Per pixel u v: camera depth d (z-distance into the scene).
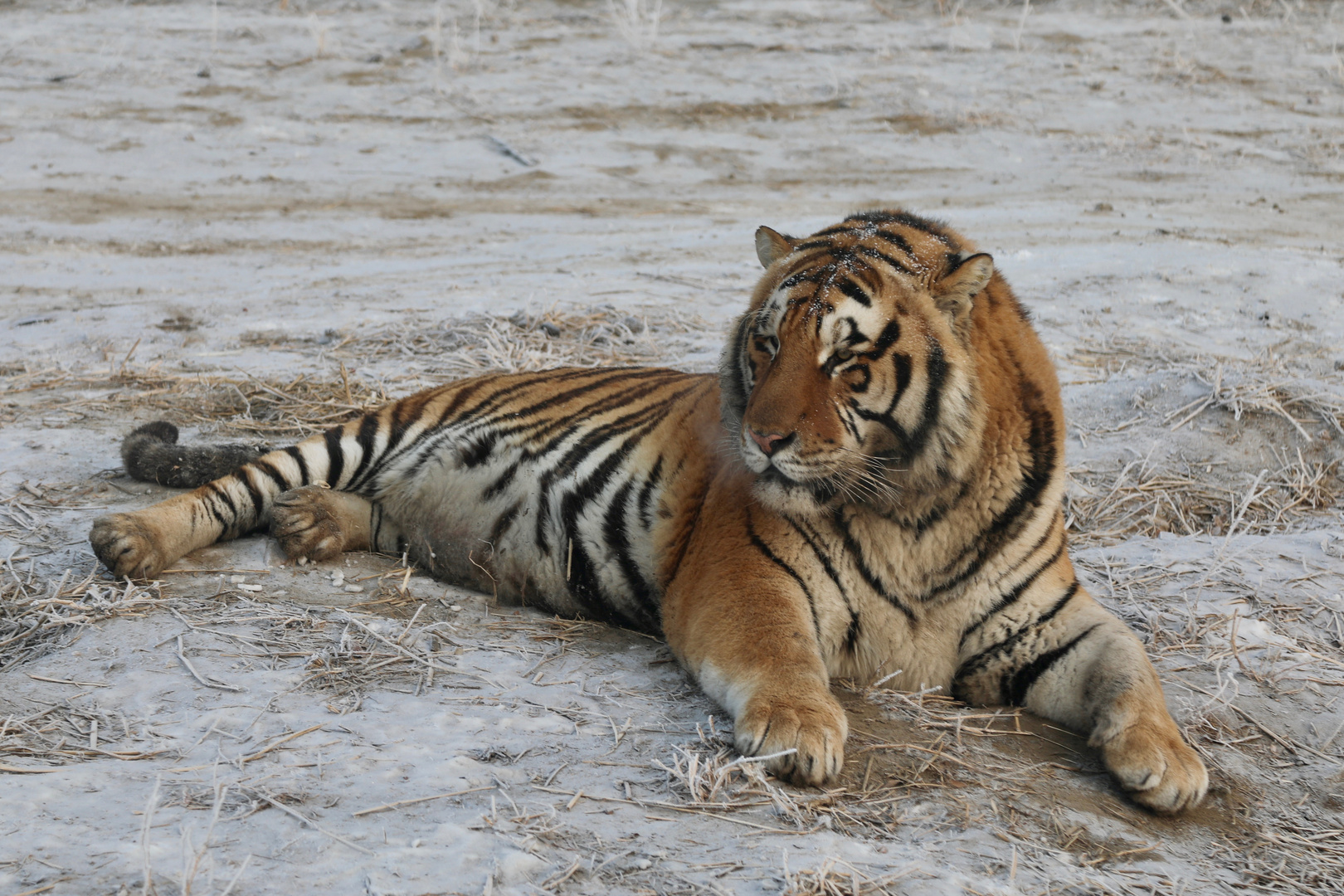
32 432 11.74
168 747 6.16
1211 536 11.09
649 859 5.38
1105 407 13.61
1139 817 6.53
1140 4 40.31
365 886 4.95
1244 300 18.66
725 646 7.08
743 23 38.62
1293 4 39.84
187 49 33.84
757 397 7.16
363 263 20.89
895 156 29.42
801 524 7.51
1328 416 12.73
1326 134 31.19
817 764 6.22
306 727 6.45
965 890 5.39
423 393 10.16
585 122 30.72
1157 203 25.84
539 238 22.77
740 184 27.28
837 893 5.21
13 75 31.03
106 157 26.61
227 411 12.89
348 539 9.41
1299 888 6.06
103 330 16.12
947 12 39.94
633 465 8.53
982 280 7.38
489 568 9.14
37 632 7.57
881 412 7.25
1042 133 31.06
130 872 4.95
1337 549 10.49
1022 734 7.30
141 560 8.33
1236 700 8.03
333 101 31.00
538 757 6.30
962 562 7.53
